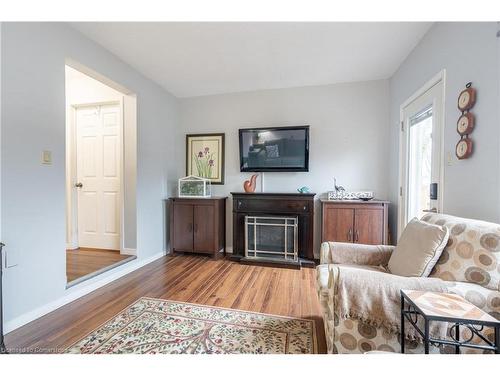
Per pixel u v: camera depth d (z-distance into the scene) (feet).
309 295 7.44
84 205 11.52
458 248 4.13
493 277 3.72
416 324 3.53
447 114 6.08
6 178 5.46
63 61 6.75
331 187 11.11
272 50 8.20
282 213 10.56
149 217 10.67
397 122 9.56
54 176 6.54
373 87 10.68
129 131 9.96
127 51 8.32
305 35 7.32
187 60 8.93
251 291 7.72
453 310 3.05
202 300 7.09
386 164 10.56
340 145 11.02
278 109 11.65
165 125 11.78
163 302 6.95
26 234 5.85
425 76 7.25
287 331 5.58
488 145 4.75
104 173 11.27
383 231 9.26
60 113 6.69
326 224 9.68
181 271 9.49
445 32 6.18
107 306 6.71
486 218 4.80
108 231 11.24
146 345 5.06
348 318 4.02
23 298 5.77
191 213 11.34
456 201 5.73
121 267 9.00
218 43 7.79
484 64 4.84
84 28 7.00
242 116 12.08
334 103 11.07
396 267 5.06
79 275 7.97
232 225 12.13
